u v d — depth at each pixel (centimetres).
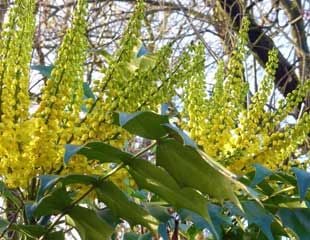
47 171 92
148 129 83
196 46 98
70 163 91
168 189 88
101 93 94
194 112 102
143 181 89
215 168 81
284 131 104
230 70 107
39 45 325
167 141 83
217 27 375
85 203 100
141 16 97
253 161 101
